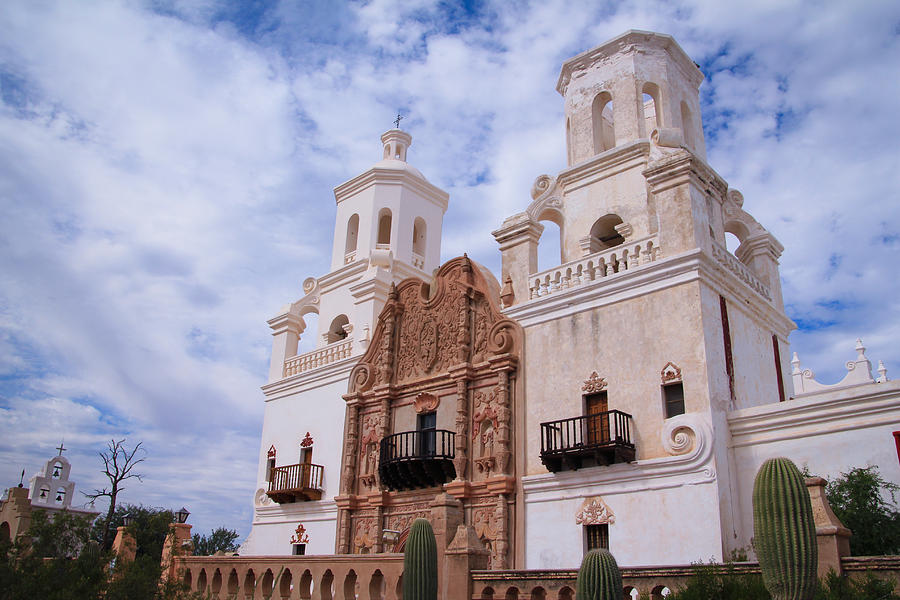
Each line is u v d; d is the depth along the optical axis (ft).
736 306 64.80
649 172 65.77
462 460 70.38
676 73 81.97
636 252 65.00
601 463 58.70
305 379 94.53
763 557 29.55
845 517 45.83
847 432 51.06
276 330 103.55
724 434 55.83
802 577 28.35
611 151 75.82
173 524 52.90
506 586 40.50
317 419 90.58
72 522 44.52
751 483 54.29
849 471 50.06
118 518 128.98
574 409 63.67
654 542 54.80
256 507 93.81
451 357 76.89
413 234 110.83
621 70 80.23
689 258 59.72
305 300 105.60
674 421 56.44
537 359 68.33
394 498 77.25
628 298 63.16
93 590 40.81
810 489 32.83
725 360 59.57
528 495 64.34
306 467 86.79
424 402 77.61
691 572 34.45
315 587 48.78
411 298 84.69
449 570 43.14
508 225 75.61
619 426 59.11
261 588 52.29
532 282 71.87
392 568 44.98
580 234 76.54
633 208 73.20
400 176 107.86
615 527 57.41
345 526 79.97
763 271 75.87
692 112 83.41
